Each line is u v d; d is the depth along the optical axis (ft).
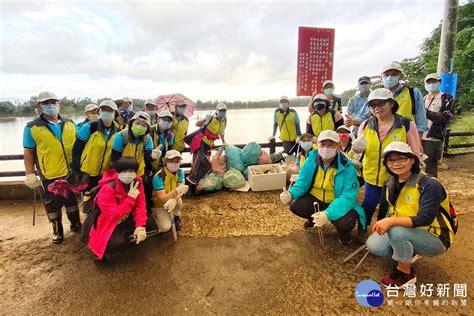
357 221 10.02
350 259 9.07
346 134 12.68
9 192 15.15
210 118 16.30
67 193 10.03
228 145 17.92
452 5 18.33
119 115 12.93
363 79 14.84
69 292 7.85
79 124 12.44
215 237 10.72
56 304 7.41
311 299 7.40
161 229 10.56
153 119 15.75
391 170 7.66
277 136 20.39
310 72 18.98
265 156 17.65
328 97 16.58
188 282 8.20
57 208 10.30
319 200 10.23
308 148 14.60
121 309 7.22
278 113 18.19
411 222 7.16
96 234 8.84
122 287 8.03
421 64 32.58
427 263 8.69
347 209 9.27
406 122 8.88
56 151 10.14
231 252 9.69
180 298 7.56
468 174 17.25
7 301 7.53
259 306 7.23
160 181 10.51
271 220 12.02
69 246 10.31
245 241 10.39
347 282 7.99
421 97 10.75
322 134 9.29
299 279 8.19
